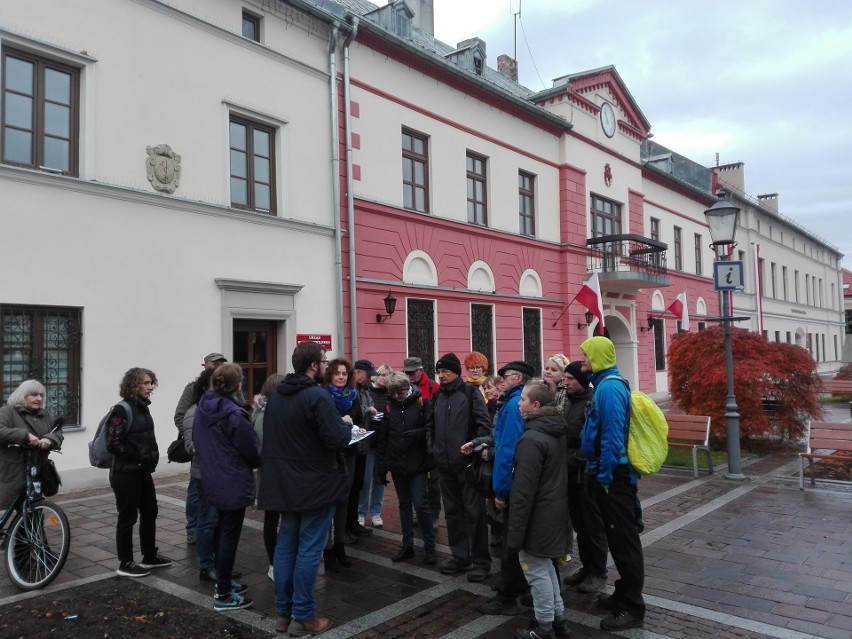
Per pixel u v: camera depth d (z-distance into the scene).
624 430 4.38
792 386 11.44
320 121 12.41
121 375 9.11
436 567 5.58
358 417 6.33
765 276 37.41
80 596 4.91
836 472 9.58
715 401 11.47
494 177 16.95
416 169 14.83
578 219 19.83
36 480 5.28
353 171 12.99
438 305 14.89
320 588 5.11
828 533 6.38
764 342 11.84
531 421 4.18
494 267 16.72
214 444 4.59
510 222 17.41
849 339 33.62
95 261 8.91
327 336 11.76
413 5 20.81
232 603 4.66
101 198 9.01
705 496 8.12
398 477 5.76
